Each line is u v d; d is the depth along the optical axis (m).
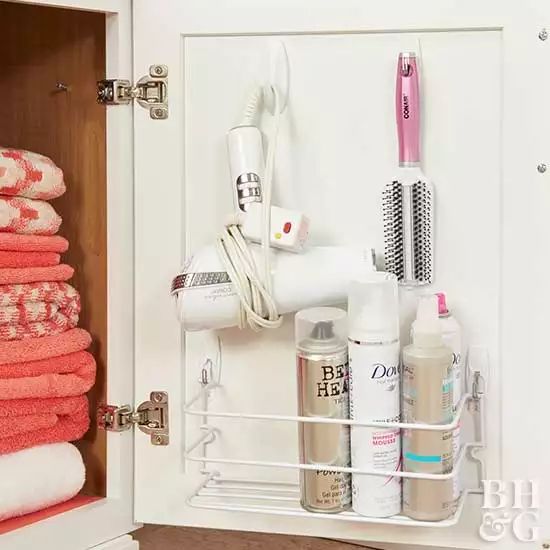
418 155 0.85
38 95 1.00
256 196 0.86
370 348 0.80
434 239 0.85
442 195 0.85
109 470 0.93
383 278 0.82
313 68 0.87
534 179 0.83
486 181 0.84
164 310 0.91
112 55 0.90
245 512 0.86
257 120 0.88
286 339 0.89
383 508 0.81
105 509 0.91
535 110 0.82
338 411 0.82
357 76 0.86
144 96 0.90
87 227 0.99
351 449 0.83
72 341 0.94
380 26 0.85
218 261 0.85
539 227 0.83
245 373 0.90
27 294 0.91
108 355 0.93
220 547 1.09
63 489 0.92
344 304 0.88
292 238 0.83
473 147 0.84
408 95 0.83
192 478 0.92
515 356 0.84
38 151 1.01
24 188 0.91
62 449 0.93
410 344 0.84
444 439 0.80
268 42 0.88
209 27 0.88
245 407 0.90
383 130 0.86
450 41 0.84
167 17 0.89
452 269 0.85
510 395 0.84
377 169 0.86
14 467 0.89
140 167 0.91
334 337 0.83
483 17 0.83
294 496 0.89
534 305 0.83
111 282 0.92
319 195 0.88
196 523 0.92
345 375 0.83
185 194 0.91
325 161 0.87
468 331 0.85
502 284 0.84
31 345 0.91
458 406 0.83
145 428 0.92
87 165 0.98
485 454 0.86
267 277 0.83
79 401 0.94
